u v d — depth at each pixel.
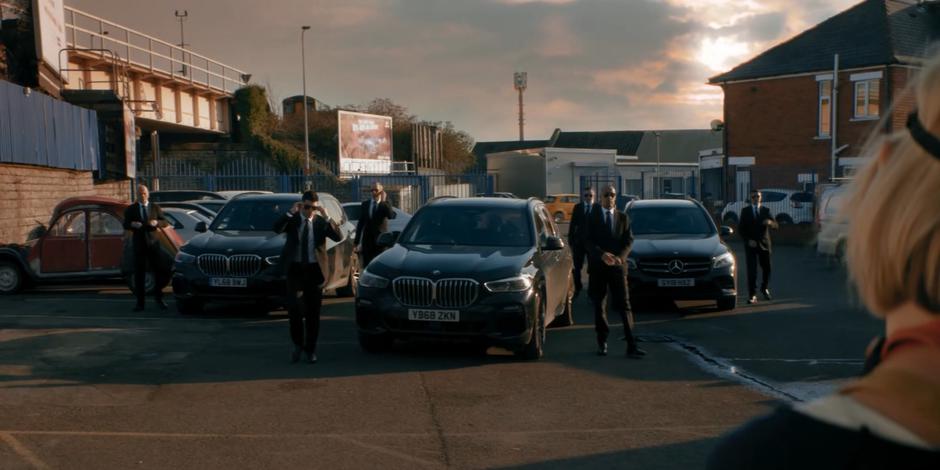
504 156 63.50
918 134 0.79
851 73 36.16
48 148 19.80
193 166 46.34
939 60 0.80
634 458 5.56
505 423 6.46
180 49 39.59
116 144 27.42
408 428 6.31
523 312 8.91
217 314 12.48
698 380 8.02
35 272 15.00
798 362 8.91
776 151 39.00
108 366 8.52
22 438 5.98
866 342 10.12
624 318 9.24
